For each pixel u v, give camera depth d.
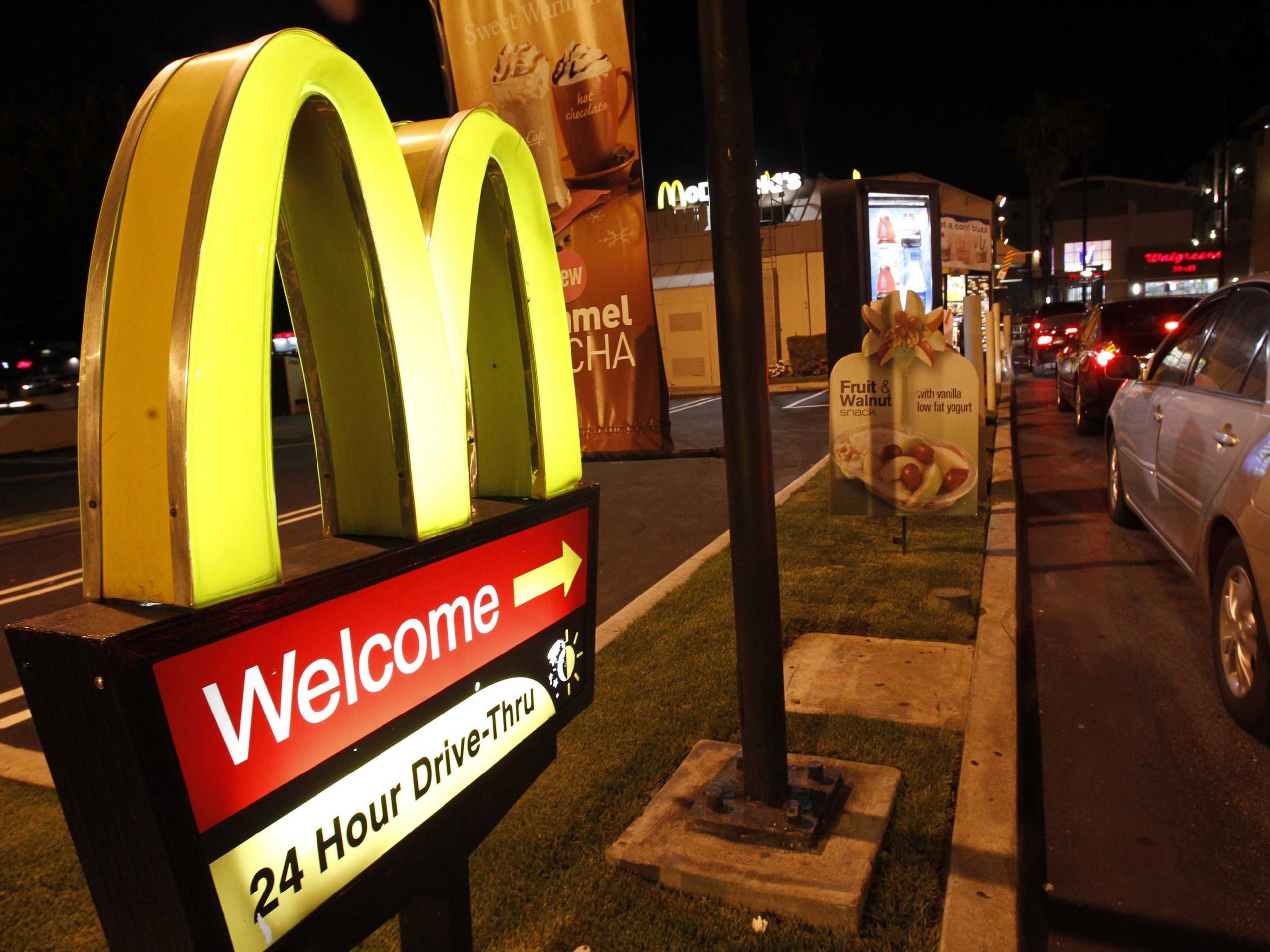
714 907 2.51
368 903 1.60
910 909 2.45
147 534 1.31
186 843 1.25
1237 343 4.28
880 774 3.06
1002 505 7.24
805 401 20.16
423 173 1.84
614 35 4.18
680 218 26.50
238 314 1.33
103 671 1.16
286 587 1.39
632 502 9.46
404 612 1.65
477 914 2.53
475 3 4.33
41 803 3.53
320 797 1.48
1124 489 6.59
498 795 1.99
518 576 1.99
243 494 1.34
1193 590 5.45
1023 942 2.42
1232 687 3.70
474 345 2.18
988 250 12.88
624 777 3.21
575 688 2.28
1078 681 4.29
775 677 2.72
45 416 23.16
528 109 4.34
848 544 6.40
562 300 2.27
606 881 2.64
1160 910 2.66
